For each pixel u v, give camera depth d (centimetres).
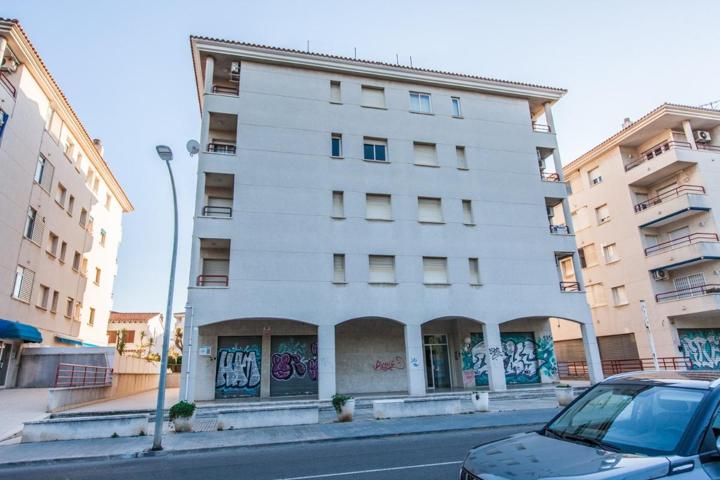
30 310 2481
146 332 5925
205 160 2138
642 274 2967
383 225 2280
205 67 2425
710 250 2611
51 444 1124
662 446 359
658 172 2958
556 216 3656
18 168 2314
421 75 2584
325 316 2059
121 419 1236
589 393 500
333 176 2284
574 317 2417
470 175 2516
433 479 706
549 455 375
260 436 1186
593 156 3397
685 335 2788
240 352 2156
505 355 2527
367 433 1182
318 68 2434
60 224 2883
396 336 2375
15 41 2189
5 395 1922
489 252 2398
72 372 1881
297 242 2125
